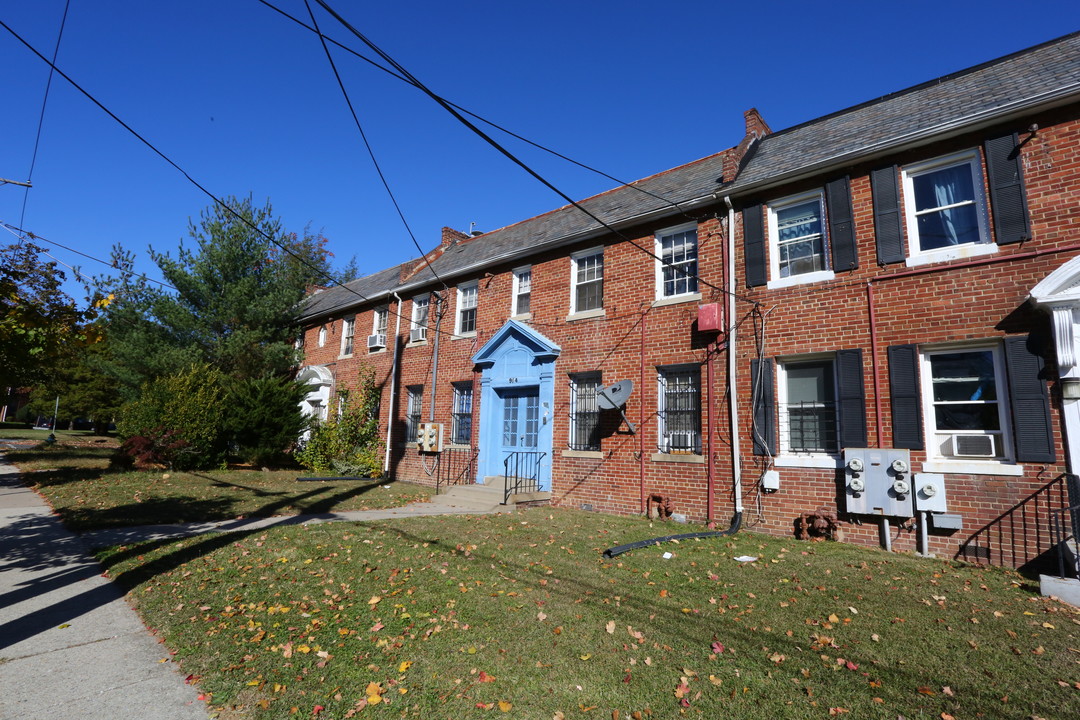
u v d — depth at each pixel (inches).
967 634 199.9
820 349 373.7
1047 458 293.4
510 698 153.8
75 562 274.5
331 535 332.5
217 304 811.4
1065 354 290.2
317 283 1061.8
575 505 480.4
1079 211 300.8
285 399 719.7
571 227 551.2
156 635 192.1
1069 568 276.7
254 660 171.8
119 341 776.3
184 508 412.5
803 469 369.1
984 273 322.7
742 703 152.6
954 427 329.1
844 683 163.3
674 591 244.1
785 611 221.0
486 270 614.5
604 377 484.1
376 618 206.8
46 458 727.7
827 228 384.8
